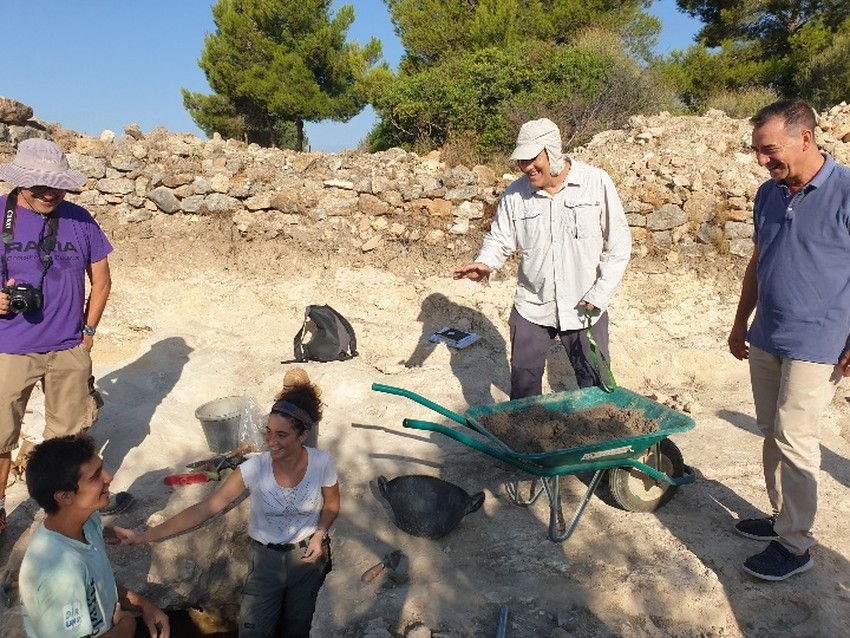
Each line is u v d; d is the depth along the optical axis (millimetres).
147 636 4012
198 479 4426
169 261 7262
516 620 3193
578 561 3592
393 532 3896
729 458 4637
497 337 6500
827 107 15594
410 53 18344
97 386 5871
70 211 3887
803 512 3266
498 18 16469
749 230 6582
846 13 18484
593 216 4074
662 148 7523
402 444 4922
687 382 6059
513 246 4363
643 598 3328
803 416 3146
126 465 4758
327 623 3191
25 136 7645
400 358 6277
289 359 6320
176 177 7344
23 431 4742
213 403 4961
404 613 3234
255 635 3516
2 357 3668
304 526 3477
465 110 13031
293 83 20562
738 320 3773
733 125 7855
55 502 2459
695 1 20656
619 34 16609
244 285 7102
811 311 3059
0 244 3672
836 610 3227
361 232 7254
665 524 3910
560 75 12859
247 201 7352
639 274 6695
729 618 3250
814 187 3021
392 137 14539
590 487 3740
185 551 3998
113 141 7789
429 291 6863
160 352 6387
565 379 6000
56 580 2404
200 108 21906
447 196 7145
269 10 20109
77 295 3879
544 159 3898
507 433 3764
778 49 19344
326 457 3510
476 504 3873
